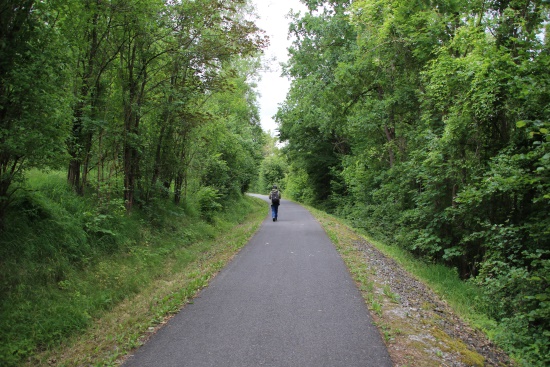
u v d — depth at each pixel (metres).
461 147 10.52
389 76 16.36
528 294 6.52
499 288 6.96
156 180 12.12
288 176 56.12
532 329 5.93
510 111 8.48
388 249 13.12
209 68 11.47
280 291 6.42
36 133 5.27
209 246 11.70
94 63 9.23
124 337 4.66
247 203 28.55
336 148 31.98
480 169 9.59
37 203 6.60
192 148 14.58
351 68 16.86
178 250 10.26
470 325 5.84
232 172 23.50
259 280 7.19
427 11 12.22
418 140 13.82
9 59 5.09
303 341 4.35
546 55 7.72
